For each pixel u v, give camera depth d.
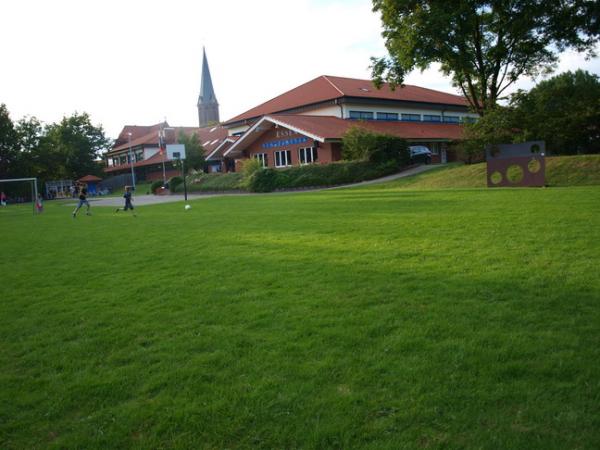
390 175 32.88
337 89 47.09
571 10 28.98
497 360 3.72
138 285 6.83
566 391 3.22
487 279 5.91
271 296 5.81
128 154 76.56
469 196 17.45
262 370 3.81
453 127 51.81
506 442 2.73
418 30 29.69
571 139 29.95
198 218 16.27
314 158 39.28
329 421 3.05
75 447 2.98
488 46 34.12
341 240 9.49
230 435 2.99
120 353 4.39
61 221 19.30
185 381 3.72
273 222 13.34
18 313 5.85
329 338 4.36
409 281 6.09
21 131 63.12
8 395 3.71
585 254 6.86
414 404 3.18
